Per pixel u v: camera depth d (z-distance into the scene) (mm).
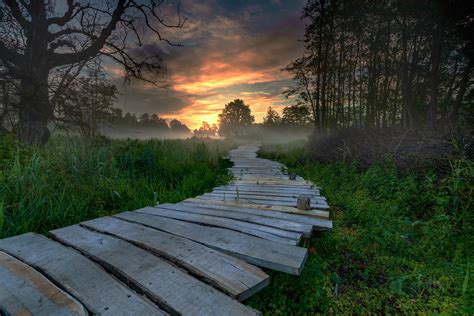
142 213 3408
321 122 17672
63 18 7965
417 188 4309
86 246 2125
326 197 4910
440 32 11258
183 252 2059
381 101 16750
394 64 15664
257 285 1643
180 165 7215
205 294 1510
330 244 2957
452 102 15055
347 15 14125
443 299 1920
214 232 2596
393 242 2898
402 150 5746
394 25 13266
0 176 3557
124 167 5840
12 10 6715
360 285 2172
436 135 5617
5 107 6699
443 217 3021
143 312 1309
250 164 10070
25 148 4934
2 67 6527
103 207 3871
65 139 6531
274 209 3701
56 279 1584
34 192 3430
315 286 2119
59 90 7500
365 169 6391
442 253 2658
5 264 1730
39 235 2348
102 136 8297
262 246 2260
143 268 1776
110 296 1433
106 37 8461
